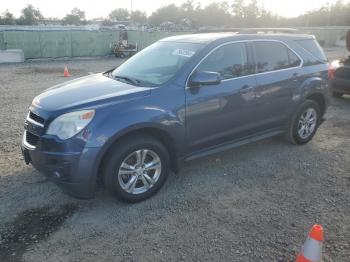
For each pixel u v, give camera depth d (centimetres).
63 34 2183
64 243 327
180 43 474
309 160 516
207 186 436
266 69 497
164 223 359
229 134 467
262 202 400
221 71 446
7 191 415
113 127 356
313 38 586
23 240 329
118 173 372
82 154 347
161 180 408
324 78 575
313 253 275
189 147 429
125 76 457
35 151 365
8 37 2025
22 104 847
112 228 350
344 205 394
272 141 591
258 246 323
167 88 401
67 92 403
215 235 340
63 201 397
